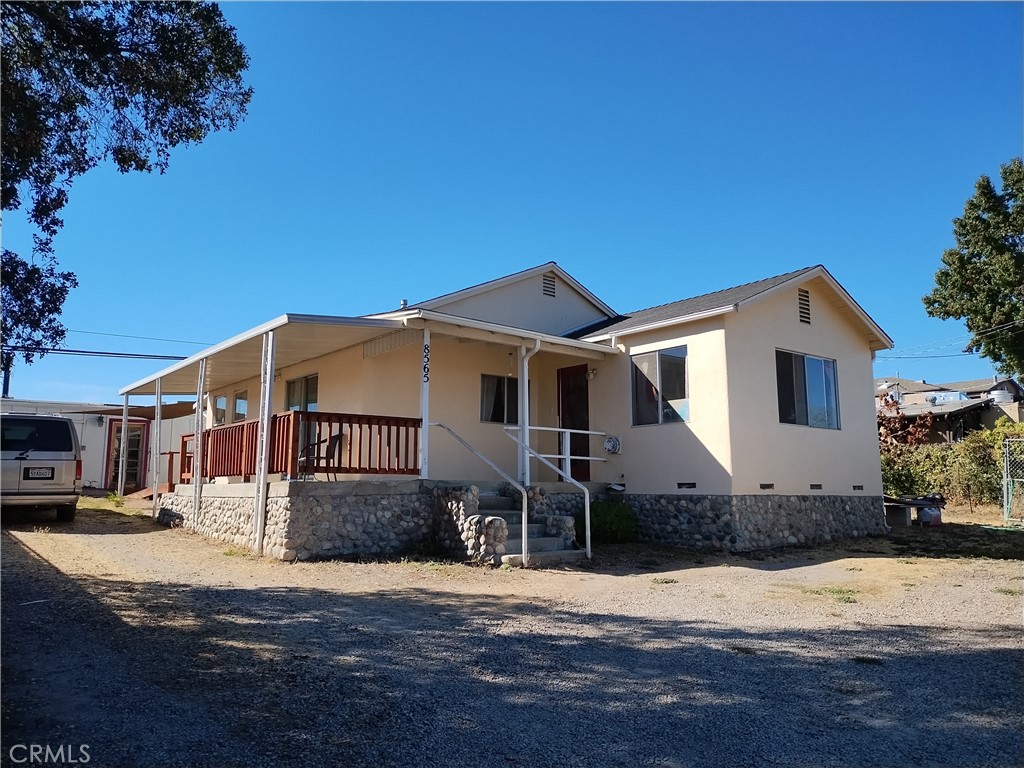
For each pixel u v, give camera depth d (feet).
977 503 66.95
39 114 21.83
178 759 11.72
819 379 46.96
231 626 20.12
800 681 16.78
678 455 41.65
